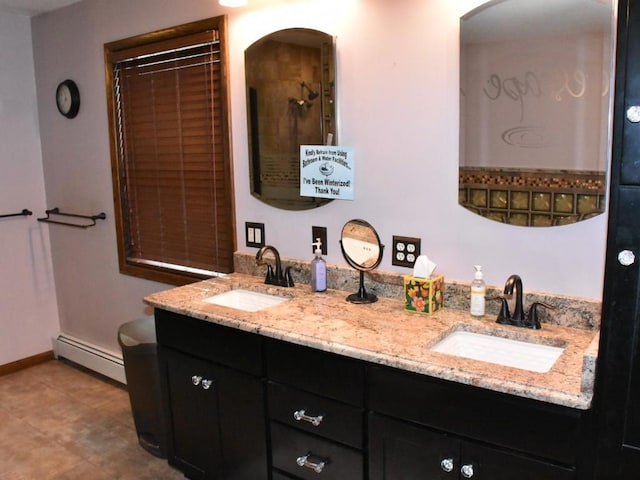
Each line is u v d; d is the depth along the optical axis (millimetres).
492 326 1877
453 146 2014
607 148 1712
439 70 2004
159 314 2371
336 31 2244
